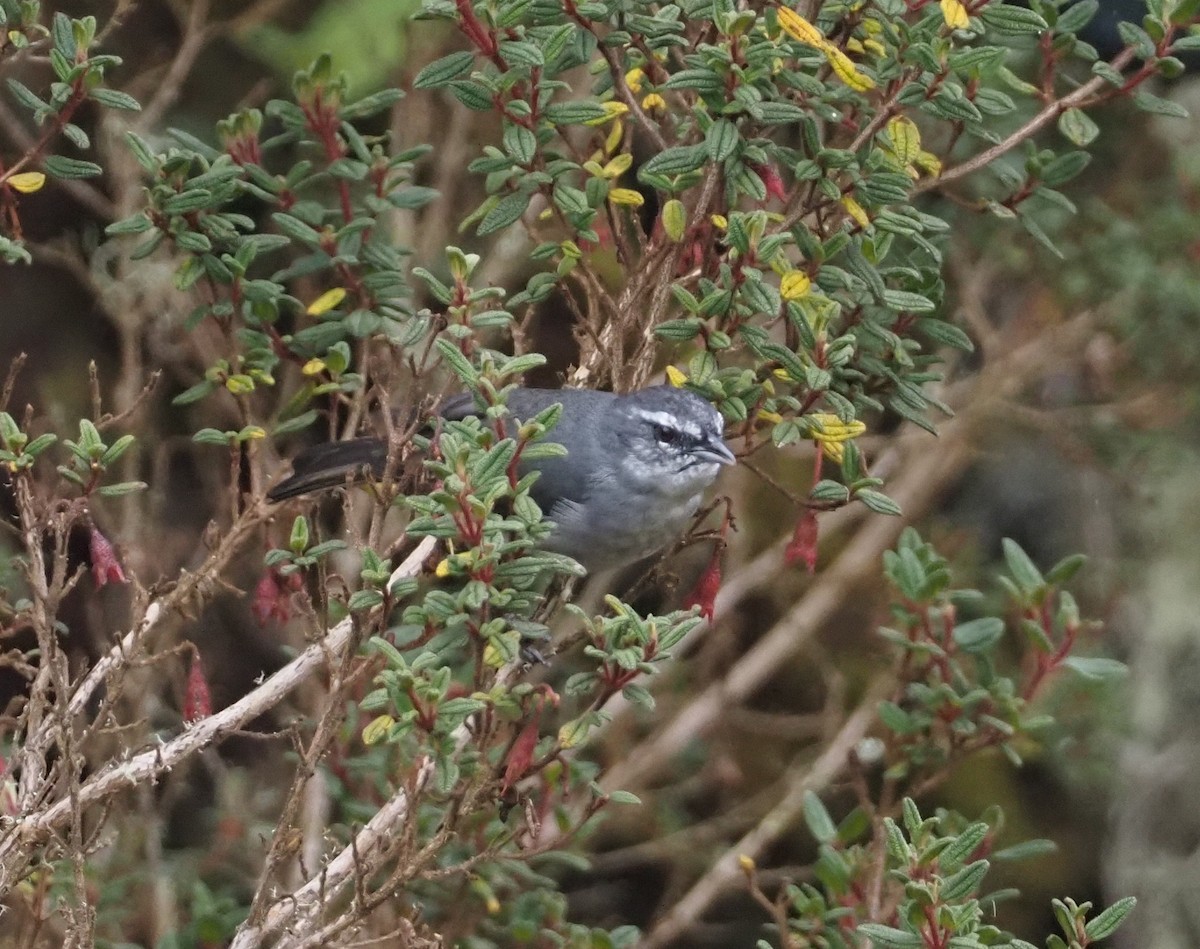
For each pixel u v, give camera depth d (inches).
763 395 342.6
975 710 389.1
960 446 591.2
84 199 504.7
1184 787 627.8
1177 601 623.5
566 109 330.3
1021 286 628.4
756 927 630.5
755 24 322.7
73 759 300.2
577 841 445.7
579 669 531.2
